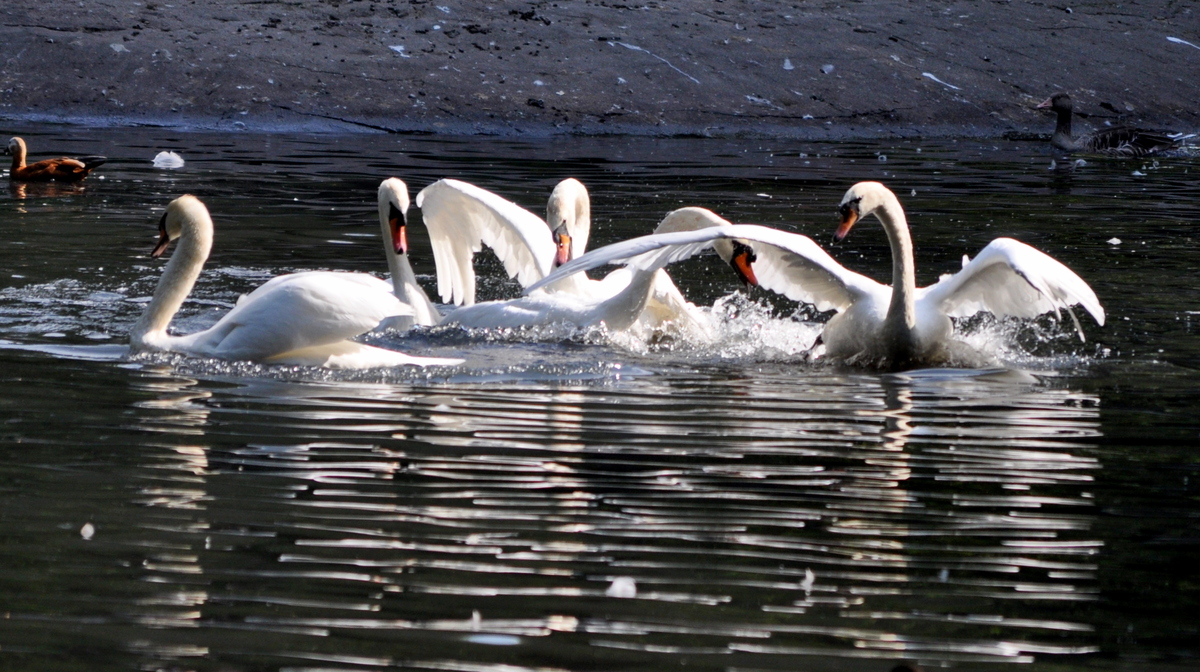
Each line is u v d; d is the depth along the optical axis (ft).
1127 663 20.15
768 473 28.63
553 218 46.60
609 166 85.71
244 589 21.97
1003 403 35.35
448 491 26.91
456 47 115.44
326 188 72.74
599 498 26.71
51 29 109.29
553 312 43.19
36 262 52.19
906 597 22.33
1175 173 92.43
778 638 20.67
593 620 21.12
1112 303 48.26
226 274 51.42
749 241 43.60
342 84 106.63
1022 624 21.42
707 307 49.11
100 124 99.40
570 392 35.65
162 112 101.14
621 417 33.06
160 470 27.84
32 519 24.85
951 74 125.49
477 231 48.34
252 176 76.33
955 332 44.60
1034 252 39.68
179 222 40.42
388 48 113.50
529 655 19.90
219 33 112.88
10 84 102.68
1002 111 120.47
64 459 28.48
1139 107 127.03
